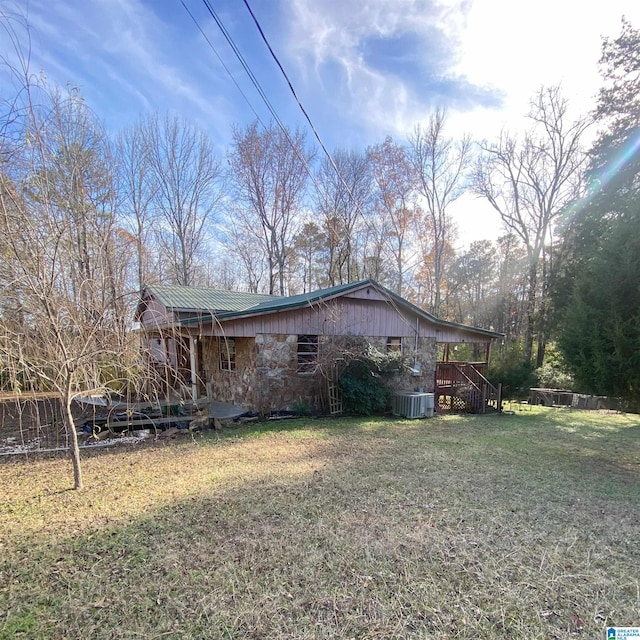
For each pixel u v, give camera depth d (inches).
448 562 110.3
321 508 147.3
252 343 356.2
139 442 259.6
